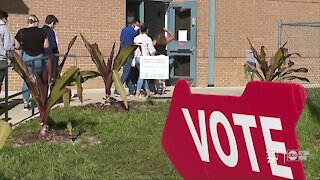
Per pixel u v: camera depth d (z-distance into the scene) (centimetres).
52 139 655
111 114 822
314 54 1562
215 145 184
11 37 859
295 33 1544
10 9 1157
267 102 162
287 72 1013
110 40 1303
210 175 186
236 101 174
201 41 1420
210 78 1426
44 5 1204
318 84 1529
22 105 922
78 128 711
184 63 1437
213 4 1414
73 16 1246
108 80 888
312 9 1576
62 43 1233
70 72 667
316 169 516
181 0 1432
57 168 513
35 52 864
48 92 684
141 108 912
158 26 1448
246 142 171
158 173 513
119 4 1312
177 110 200
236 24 1455
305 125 745
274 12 1515
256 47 1492
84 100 999
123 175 502
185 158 196
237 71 1464
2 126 397
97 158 568
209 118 186
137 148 614
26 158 549
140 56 1005
